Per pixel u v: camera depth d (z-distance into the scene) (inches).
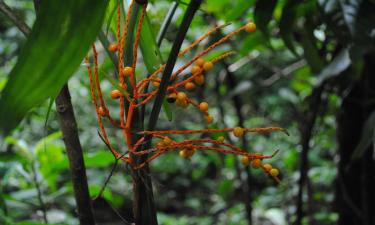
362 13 31.6
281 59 77.4
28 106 17.2
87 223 24.5
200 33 59.7
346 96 50.1
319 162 75.5
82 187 24.4
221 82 61.4
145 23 24.6
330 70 37.1
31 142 81.1
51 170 44.1
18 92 17.0
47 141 46.4
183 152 22.3
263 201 78.2
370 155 49.6
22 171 44.0
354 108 49.8
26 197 44.8
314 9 35.3
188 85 22.6
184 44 58.2
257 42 44.8
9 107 16.9
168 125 112.7
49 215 71.5
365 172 47.8
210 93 75.0
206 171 122.0
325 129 72.2
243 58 58.7
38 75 17.0
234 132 21.7
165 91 21.4
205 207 117.8
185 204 123.8
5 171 39.6
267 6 32.4
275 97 99.3
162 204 123.1
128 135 22.5
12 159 38.3
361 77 48.2
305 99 57.0
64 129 24.1
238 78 85.1
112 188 80.7
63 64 17.2
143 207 22.8
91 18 17.2
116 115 94.8
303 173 44.9
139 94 22.3
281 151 98.5
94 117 100.3
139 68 58.8
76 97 103.1
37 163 46.6
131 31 23.5
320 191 83.0
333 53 43.8
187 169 119.1
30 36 16.9
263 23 32.9
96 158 40.1
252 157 22.2
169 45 61.1
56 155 45.4
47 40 17.0
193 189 126.9
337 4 31.9
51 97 18.1
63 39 17.1
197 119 113.7
